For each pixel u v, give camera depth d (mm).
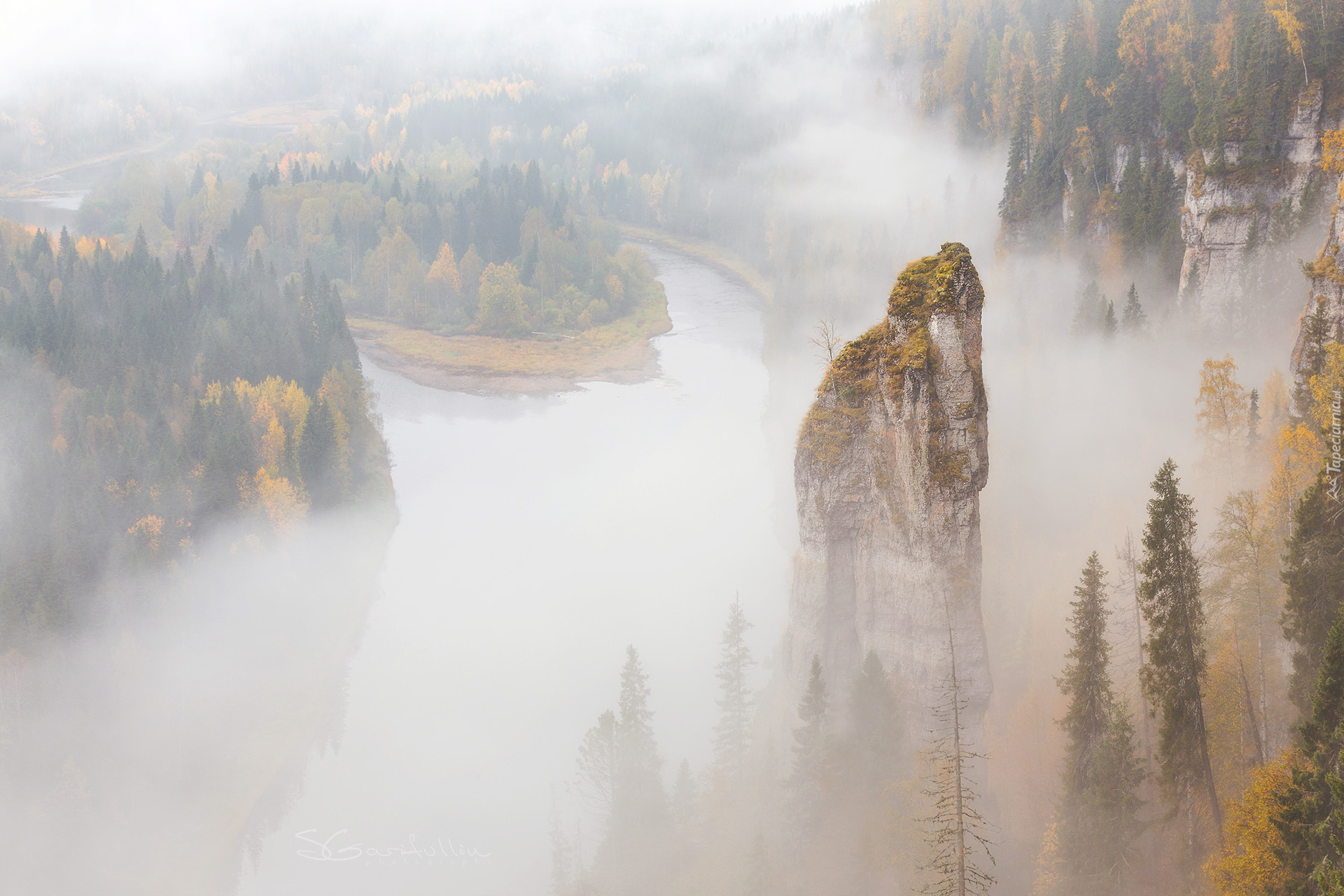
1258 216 107000
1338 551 40406
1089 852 44562
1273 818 34562
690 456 168625
